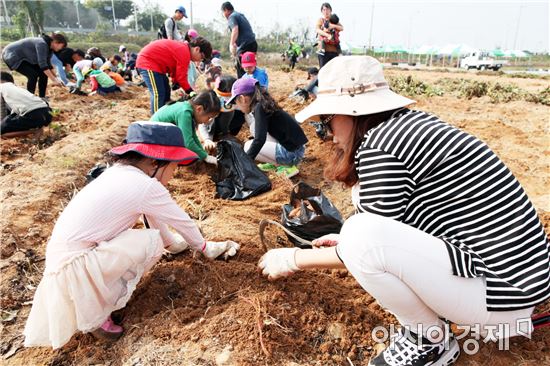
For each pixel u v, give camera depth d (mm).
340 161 2014
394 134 1750
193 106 4305
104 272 2115
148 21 65750
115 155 2383
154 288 2631
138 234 2225
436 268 1692
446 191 1760
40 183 4191
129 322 2457
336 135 1985
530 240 1732
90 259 2088
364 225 1744
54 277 2074
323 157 5527
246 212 3793
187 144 4391
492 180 1729
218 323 2336
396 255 1698
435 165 1728
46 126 6344
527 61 65750
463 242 1780
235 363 2121
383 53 70438
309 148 5895
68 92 9516
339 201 4293
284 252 2316
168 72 5957
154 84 5895
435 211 1820
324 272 2898
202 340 2252
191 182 4488
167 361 2150
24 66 7953
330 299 2551
